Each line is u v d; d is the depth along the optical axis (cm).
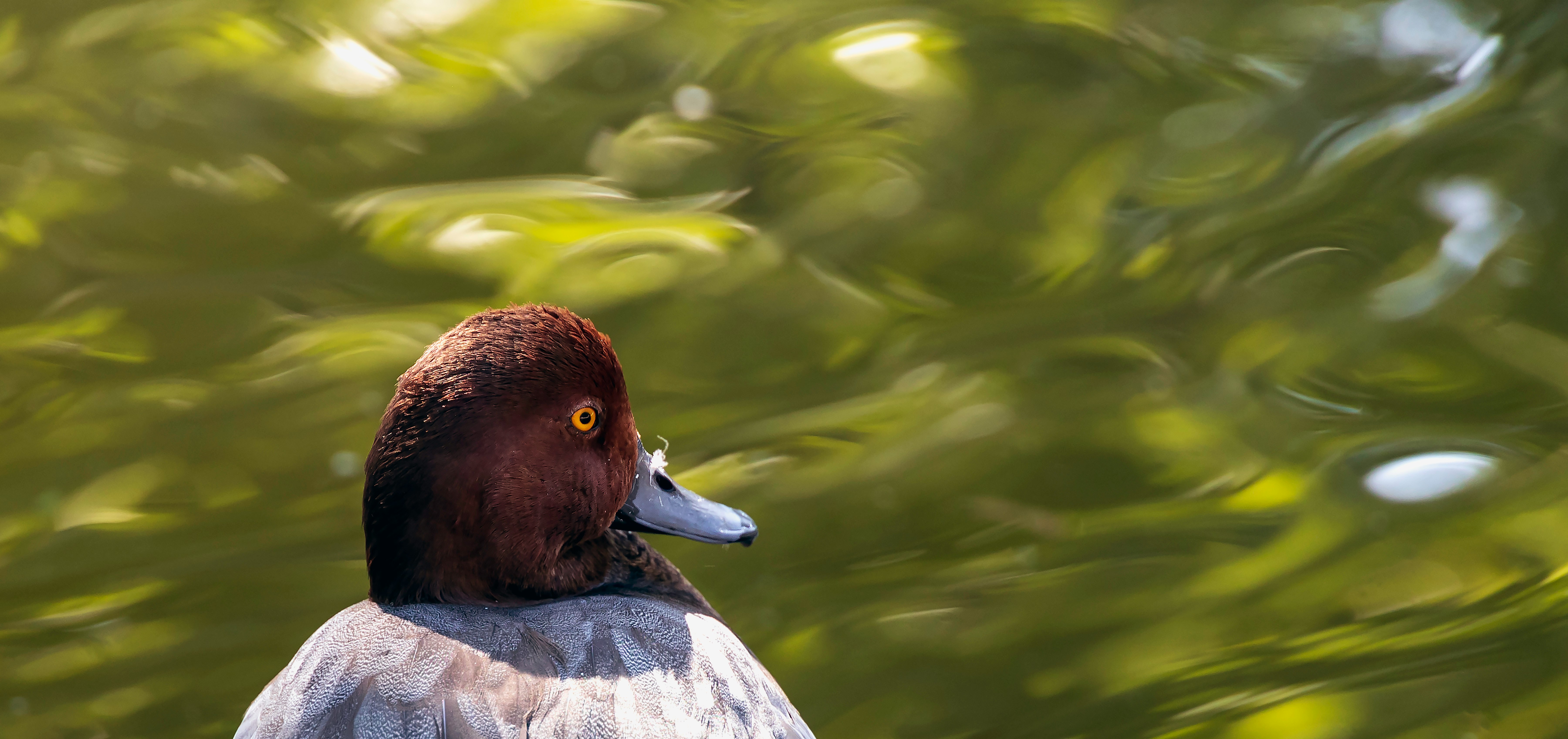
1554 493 904
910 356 1056
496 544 581
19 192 1245
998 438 980
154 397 1035
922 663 807
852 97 1334
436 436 570
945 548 892
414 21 1473
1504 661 783
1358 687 772
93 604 864
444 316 1100
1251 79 1322
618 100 1348
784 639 827
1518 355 1030
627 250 1164
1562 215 1137
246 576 884
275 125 1331
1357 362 1037
